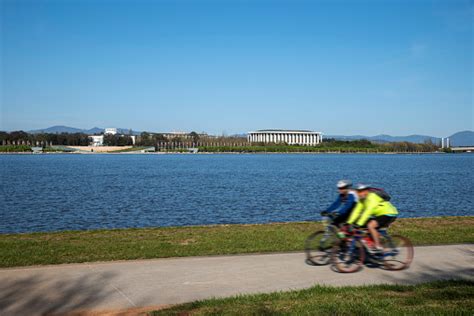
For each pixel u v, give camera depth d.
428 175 82.06
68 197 43.69
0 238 16.42
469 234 16.94
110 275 10.95
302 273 11.31
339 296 9.26
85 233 17.58
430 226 18.94
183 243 15.23
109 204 38.34
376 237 11.69
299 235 16.83
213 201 40.50
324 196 44.84
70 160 168.38
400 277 11.02
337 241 11.72
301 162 153.25
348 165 129.88
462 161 169.75
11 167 109.19
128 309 8.61
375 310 8.30
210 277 10.87
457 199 42.53
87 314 8.34
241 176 78.06
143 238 16.33
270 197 43.84
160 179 70.06
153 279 10.63
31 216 31.67
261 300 8.97
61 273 11.09
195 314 8.15
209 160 173.38
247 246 14.63
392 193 48.19
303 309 8.38
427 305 8.64
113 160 172.25
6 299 9.12
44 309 8.57
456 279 10.67
